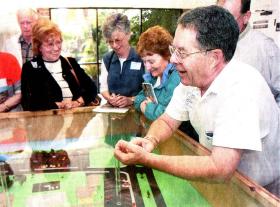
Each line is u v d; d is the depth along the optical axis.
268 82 1.25
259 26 1.27
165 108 1.39
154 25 1.45
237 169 0.97
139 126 1.41
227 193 0.87
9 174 1.03
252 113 0.90
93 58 1.58
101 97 1.64
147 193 0.92
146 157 0.96
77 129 1.40
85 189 0.94
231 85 0.94
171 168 0.92
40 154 1.18
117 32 1.53
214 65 0.95
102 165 1.09
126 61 1.58
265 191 0.86
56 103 1.59
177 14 1.36
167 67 1.38
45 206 0.85
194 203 0.85
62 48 1.53
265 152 1.03
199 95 1.10
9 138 1.30
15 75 1.53
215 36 0.90
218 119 0.93
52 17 1.48
